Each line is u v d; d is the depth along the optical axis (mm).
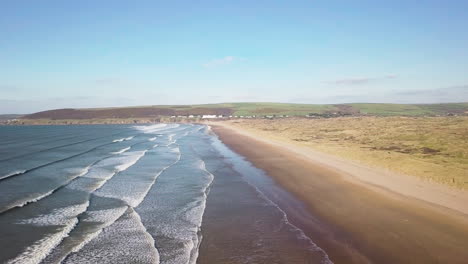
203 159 36719
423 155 27594
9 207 18281
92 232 14672
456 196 17188
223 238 13883
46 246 13109
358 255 11812
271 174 26859
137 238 13992
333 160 30500
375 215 15648
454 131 40688
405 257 11430
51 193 21562
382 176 22672
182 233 14531
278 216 16516
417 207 16203
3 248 12922
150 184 24297
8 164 33656
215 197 20516
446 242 12344
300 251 12359
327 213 16453
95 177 26906
